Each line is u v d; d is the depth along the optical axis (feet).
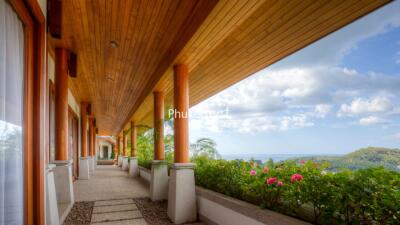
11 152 5.33
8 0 5.27
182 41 11.31
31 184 6.57
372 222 5.59
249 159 11.75
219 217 11.41
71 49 15.84
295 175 7.29
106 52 15.74
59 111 15.56
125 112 36.01
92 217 14.19
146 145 33.24
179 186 13.39
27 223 6.22
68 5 10.71
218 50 12.85
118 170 49.49
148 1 9.87
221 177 12.29
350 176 6.23
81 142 33.22
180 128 13.61
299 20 9.30
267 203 8.75
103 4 10.58
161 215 14.71
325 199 6.46
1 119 4.81
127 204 17.52
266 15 9.39
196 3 9.54
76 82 23.52
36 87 6.99
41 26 7.25
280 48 11.59
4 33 5.01
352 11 8.42
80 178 32.32
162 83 17.02
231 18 8.88
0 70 4.79
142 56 15.28
